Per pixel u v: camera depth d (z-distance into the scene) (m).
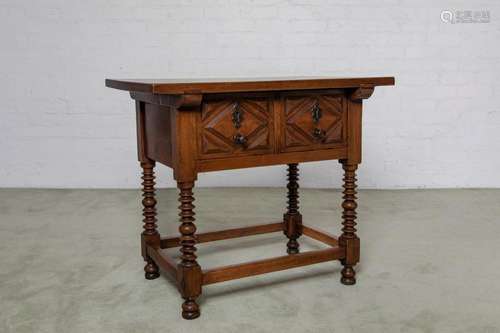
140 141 2.64
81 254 3.12
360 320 2.25
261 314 2.32
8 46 4.68
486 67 4.69
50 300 2.48
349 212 2.61
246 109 2.28
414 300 2.44
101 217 3.93
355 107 2.55
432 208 4.12
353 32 4.65
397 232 3.50
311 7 4.62
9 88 4.74
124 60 4.70
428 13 4.62
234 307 2.39
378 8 4.62
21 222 3.80
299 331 2.16
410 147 4.79
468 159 4.81
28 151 4.84
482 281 2.66
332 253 2.59
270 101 2.33
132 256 3.09
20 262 2.99
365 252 3.11
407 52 4.66
